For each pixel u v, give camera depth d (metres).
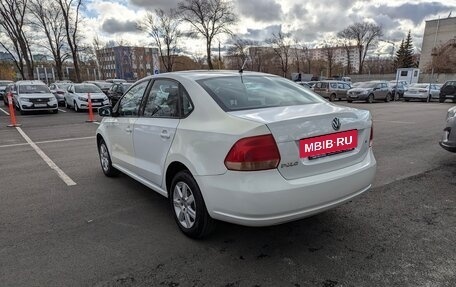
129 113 4.49
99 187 5.02
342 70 81.44
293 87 3.95
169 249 3.19
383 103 23.83
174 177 3.44
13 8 36.84
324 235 3.42
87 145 8.52
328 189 2.91
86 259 3.03
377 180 5.13
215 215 2.93
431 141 8.28
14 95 17.86
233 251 3.14
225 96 3.25
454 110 5.76
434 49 57.31
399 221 3.71
